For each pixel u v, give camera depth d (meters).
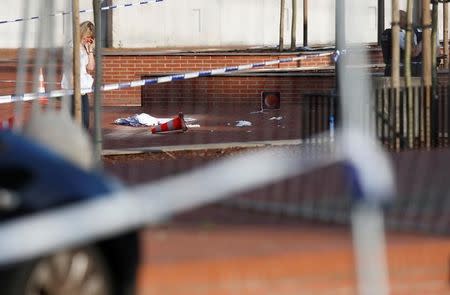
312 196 24.30
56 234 10.09
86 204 13.55
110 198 13.19
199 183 10.84
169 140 42.25
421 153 32.59
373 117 32.59
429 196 24.30
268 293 18.38
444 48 61.31
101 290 14.10
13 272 13.28
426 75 35.84
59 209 13.88
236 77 58.91
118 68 64.44
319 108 35.31
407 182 26.56
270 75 58.22
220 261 18.34
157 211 10.88
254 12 92.75
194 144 39.56
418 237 20.41
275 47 81.19
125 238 14.31
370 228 16.31
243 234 20.80
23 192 13.95
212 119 51.56
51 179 14.17
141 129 47.09
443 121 34.62
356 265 17.55
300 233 20.84
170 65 64.81
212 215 22.89
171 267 18.08
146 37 92.38
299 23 90.81
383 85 36.38
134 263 14.52
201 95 59.56
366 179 12.30
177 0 93.06
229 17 93.06
